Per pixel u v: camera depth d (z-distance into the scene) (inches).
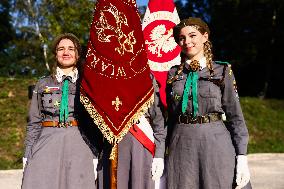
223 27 1264.8
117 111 163.8
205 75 150.9
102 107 163.8
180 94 152.8
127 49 167.5
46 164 168.4
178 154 151.6
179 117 152.9
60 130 172.2
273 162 521.0
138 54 168.7
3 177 389.7
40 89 178.7
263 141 668.1
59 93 175.2
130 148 170.2
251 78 1288.1
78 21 514.9
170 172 153.2
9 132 512.7
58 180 167.8
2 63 1456.7
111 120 163.6
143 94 165.3
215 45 1298.0
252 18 1202.0
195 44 152.3
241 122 150.9
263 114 770.8
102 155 176.1
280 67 1237.7
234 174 148.4
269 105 826.2
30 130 179.9
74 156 170.2
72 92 175.2
